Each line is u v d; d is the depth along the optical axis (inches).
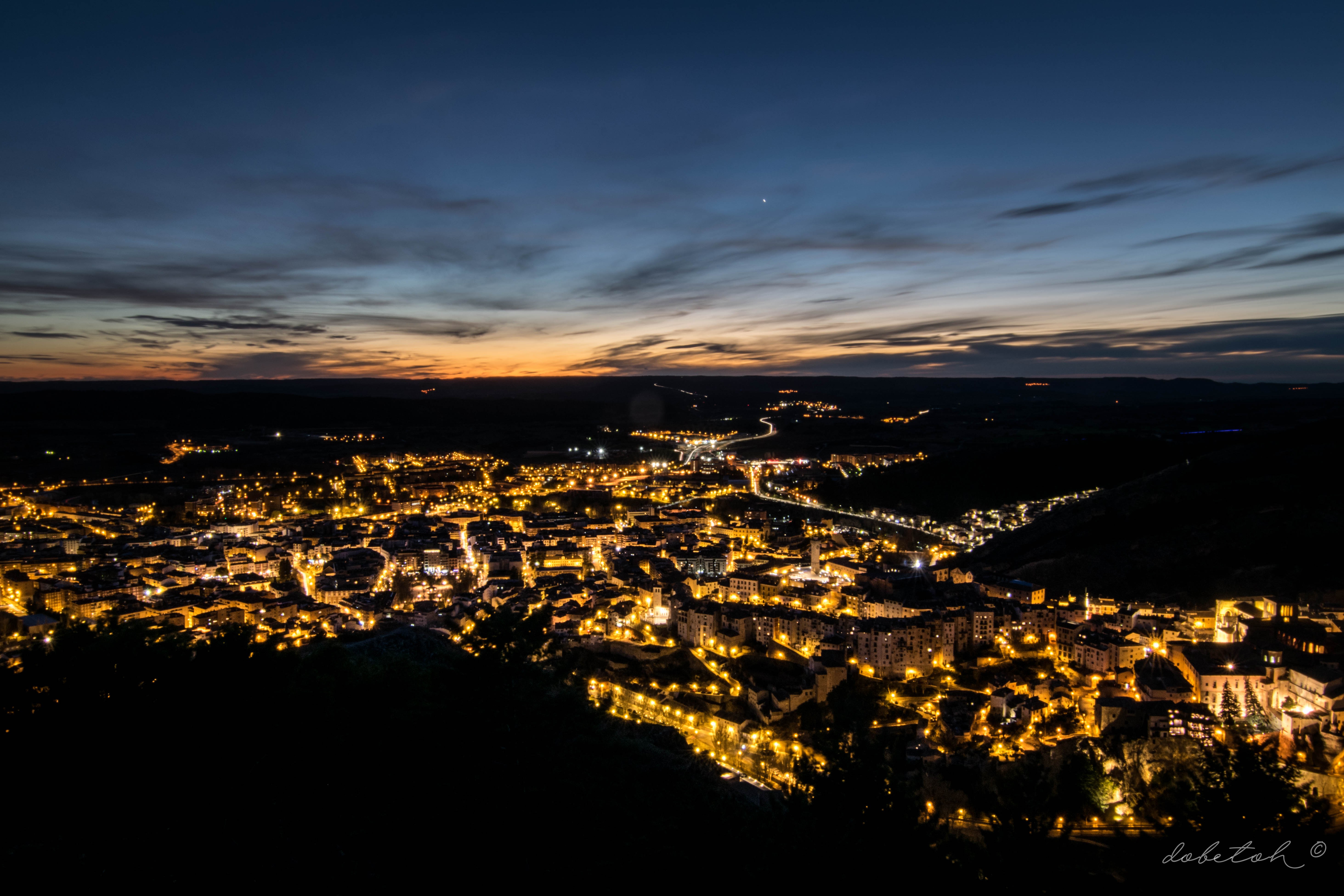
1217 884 2094.0
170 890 1769.2
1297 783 4288.9
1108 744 4936.0
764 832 2303.2
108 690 2201.0
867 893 2044.8
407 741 2475.4
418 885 1955.0
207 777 2092.8
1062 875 2261.3
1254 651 5999.0
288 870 1913.1
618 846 2306.8
